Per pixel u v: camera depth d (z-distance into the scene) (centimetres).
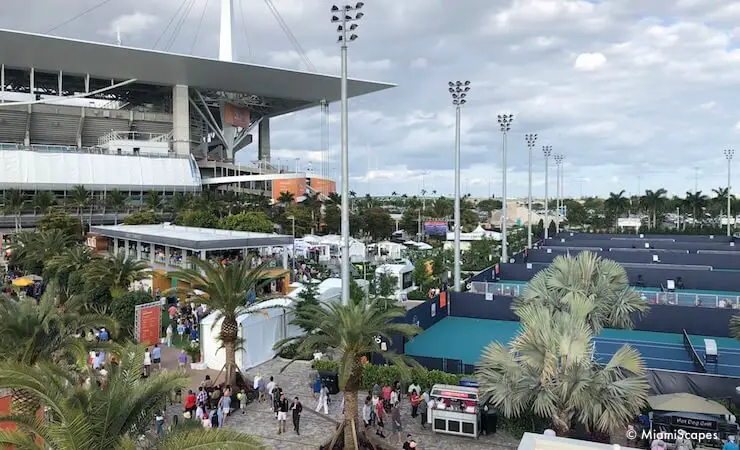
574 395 1547
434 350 3158
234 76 12888
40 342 1709
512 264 5462
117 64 11800
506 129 5753
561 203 19112
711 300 3609
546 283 2588
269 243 4797
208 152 15700
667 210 13350
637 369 1612
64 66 11725
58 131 12962
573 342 1596
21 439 950
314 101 15350
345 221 2533
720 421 1678
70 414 973
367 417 1912
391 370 2294
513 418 1928
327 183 14638
